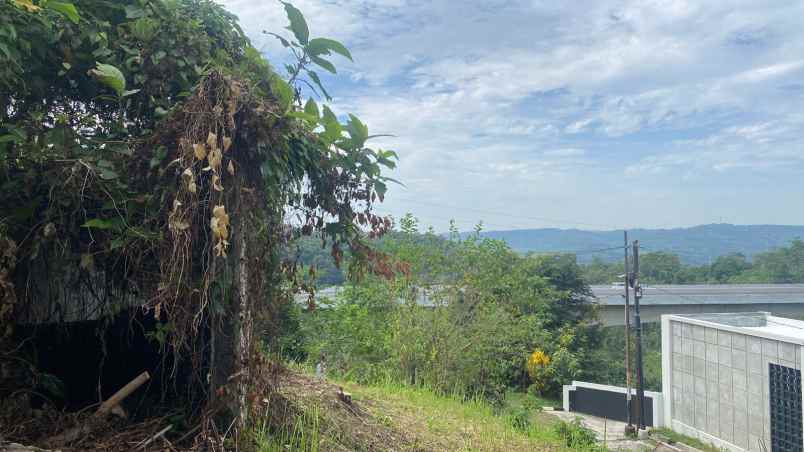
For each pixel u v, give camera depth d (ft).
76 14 11.68
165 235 11.78
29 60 12.58
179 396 14.23
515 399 55.06
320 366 24.00
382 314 38.40
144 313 13.96
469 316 39.40
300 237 15.24
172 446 12.01
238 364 12.50
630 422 65.31
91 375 15.35
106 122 13.52
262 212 12.83
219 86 11.49
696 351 63.87
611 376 109.60
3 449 10.39
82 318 14.64
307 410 16.33
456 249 41.98
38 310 13.87
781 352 52.44
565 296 94.58
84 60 13.38
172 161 11.60
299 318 30.17
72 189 12.17
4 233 11.95
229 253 12.29
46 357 14.48
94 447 11.82
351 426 16.79
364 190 15.20
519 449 20.77
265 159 12.16
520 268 47.21
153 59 13.09
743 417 56.85
